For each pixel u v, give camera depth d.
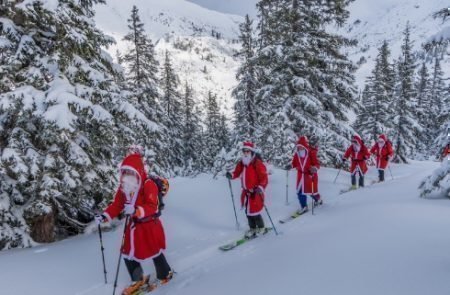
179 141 31.09
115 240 7.80
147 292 5.38
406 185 12.59
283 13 16.53
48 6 7.33
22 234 7.65
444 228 5.96
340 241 5.78
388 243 5.34
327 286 4.11
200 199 10.91
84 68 8.28
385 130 31.31
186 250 7.27
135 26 21.81
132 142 9.31
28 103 7.17
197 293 4.89
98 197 9.21
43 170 7.61
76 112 8.02
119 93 9.16
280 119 16.41
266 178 7.69
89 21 8.59
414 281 3.90
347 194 12.34
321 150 18.53
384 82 31.98
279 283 4.46
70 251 7.21
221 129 42.16
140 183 5.16
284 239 6.97
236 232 8.35
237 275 5.18
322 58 16.62
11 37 7.79
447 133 9.80
